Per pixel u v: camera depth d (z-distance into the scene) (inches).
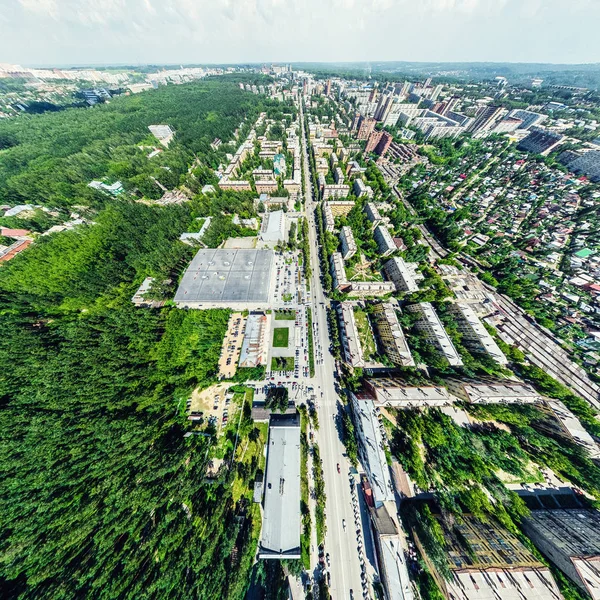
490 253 5487.2
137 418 3085.6
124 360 3590.1
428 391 3351.4
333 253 5201.8
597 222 5728.3
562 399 3427.7
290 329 4227.4
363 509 2819.9
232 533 2480.3
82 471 2701.8
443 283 4682.6
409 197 7224.4
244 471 2913.4
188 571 2337.6
